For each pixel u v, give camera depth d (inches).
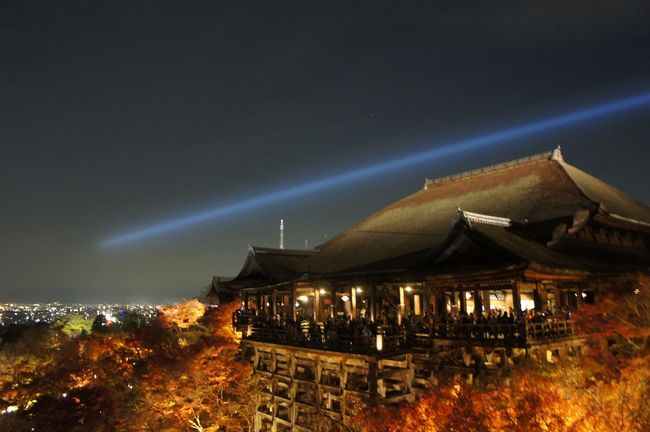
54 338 2097.7
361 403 971.3
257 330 1362.0
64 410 1217.4
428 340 987.9
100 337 1659.7
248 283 1546.5
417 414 745.0
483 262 928.3
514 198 1360.7
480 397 697.6
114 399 1285.7
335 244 1700.3
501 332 859.4
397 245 1368.1
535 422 625.3
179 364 1275.8
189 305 1844.2
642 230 1315.2
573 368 794.2
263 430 1315.2
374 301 1208.8
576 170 1544.0
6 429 1282.0
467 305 1255.5
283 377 1215.6
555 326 888.3
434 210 1547.7
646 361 757.9
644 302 861.2
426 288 1095.6
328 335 1083.3
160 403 1233.4
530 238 1106.7
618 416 630.5
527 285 940.6
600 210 1151.0
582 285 1059.3
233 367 1320.1
